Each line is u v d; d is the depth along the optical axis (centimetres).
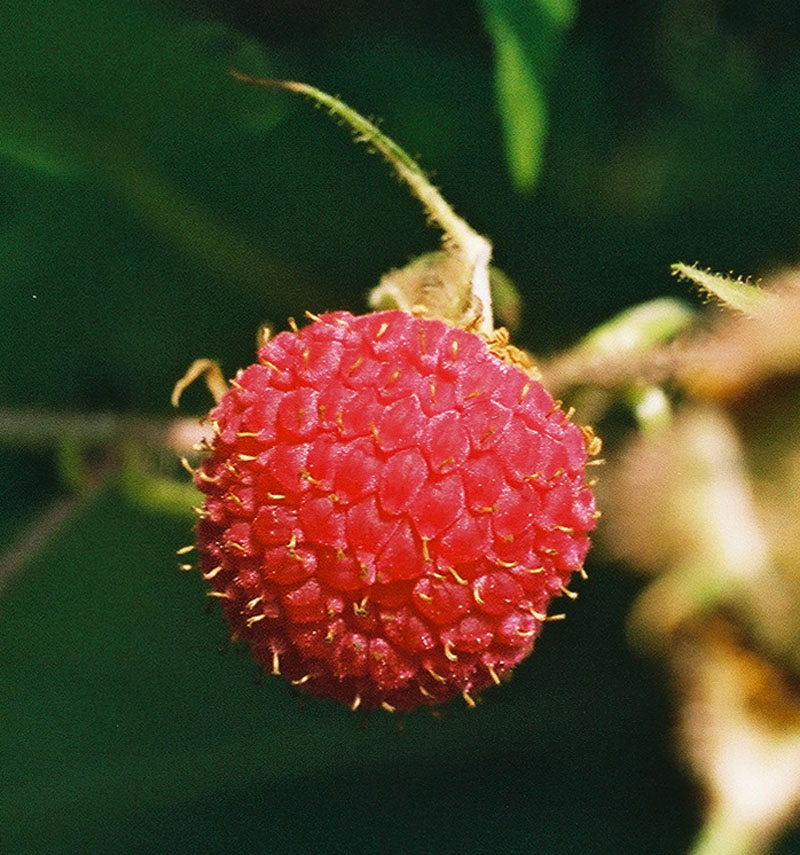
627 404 14
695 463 14
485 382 11
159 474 15
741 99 15
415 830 15
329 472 11
